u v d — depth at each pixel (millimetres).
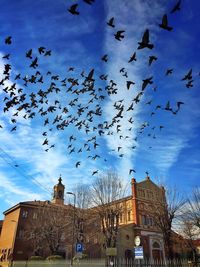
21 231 47125
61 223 42031
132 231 44812
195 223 36781
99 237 41531
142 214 47000
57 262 34812
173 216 32688
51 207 44969
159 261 30906
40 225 43094
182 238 42469
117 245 40594
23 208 49250
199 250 46250
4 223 56156
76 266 32312
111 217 36125
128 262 28922
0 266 48969
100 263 31016
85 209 41250
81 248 31484
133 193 48875
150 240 45281
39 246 42531
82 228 41000
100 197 37500
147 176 52844
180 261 31734
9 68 9953
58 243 40719
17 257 44531
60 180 64688
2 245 52656
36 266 37000
